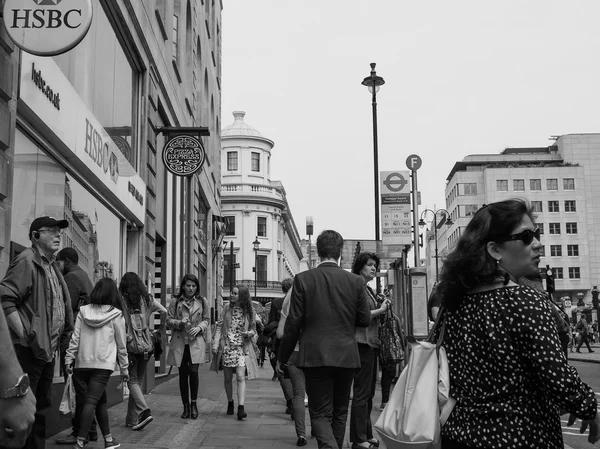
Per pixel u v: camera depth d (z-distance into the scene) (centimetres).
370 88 2242
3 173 658
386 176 1755
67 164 916
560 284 10262
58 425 830
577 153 10600
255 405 1195
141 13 1361
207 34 2936
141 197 1383
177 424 934
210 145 3167
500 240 296
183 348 998
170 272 1934
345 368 585
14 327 560
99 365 700
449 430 285
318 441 572
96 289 716
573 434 931
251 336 1035
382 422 300
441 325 308
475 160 11112
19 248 746
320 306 591
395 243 1738
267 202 7469
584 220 10375
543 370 267
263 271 7425
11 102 679
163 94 1703
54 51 660
